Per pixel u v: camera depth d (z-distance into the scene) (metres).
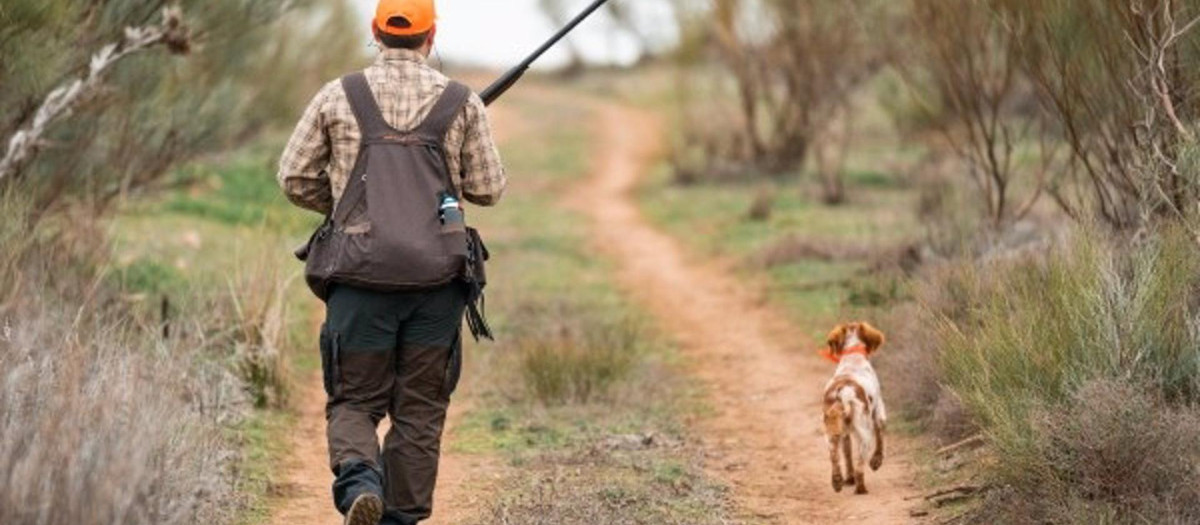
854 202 46.59
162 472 12.72
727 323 29.22
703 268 37.44
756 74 57.06
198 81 28.52
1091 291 16.20
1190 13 18.48
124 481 11.91
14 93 21.36
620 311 30.97
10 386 13.55
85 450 12.14
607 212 53.56
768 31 54.06
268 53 41.69
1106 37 20.02
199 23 24.03
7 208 20.62
